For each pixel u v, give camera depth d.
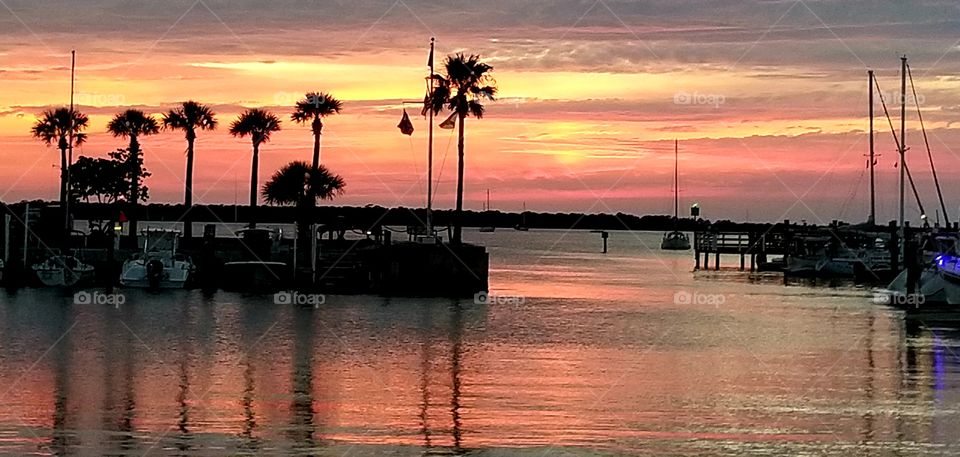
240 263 62.69
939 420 27.38
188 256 65.56
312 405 28.69
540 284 76.38
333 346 40.19
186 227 89.62
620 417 27.52
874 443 24.84
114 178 92.31
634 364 36.62
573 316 52.25
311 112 82.81
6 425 25.73
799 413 28.22
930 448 24.42
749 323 50.34
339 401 29.28
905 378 33.84
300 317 49.47
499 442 24.59
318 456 23.17
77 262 63.69
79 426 25.70
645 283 79.31
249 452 23.42
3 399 29.02
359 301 56.66
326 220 82.88
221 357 37.28
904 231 72.12
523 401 29.55
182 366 35.19
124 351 38.59
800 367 36.19
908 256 59.28
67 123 89.38
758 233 103.19
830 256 86.31
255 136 90.31
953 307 53.19
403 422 26.61
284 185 82.94
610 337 44.25
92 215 94.25
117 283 64.56
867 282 81.69
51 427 25.58
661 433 25.72
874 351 40.44
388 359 37.12
